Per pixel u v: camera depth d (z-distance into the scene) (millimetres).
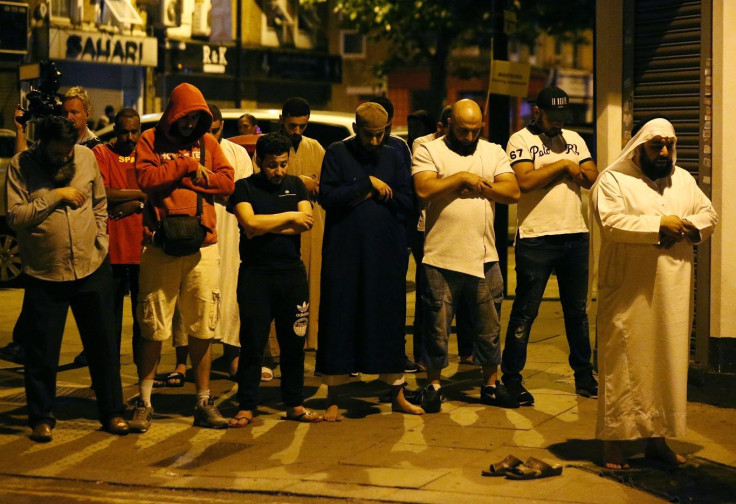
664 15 7375
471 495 5164
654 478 5426
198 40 26438
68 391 7512
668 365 5492
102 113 24453
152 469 5703
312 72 30094
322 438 6246
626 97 7602
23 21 20516
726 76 7012
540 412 6789
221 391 7512
